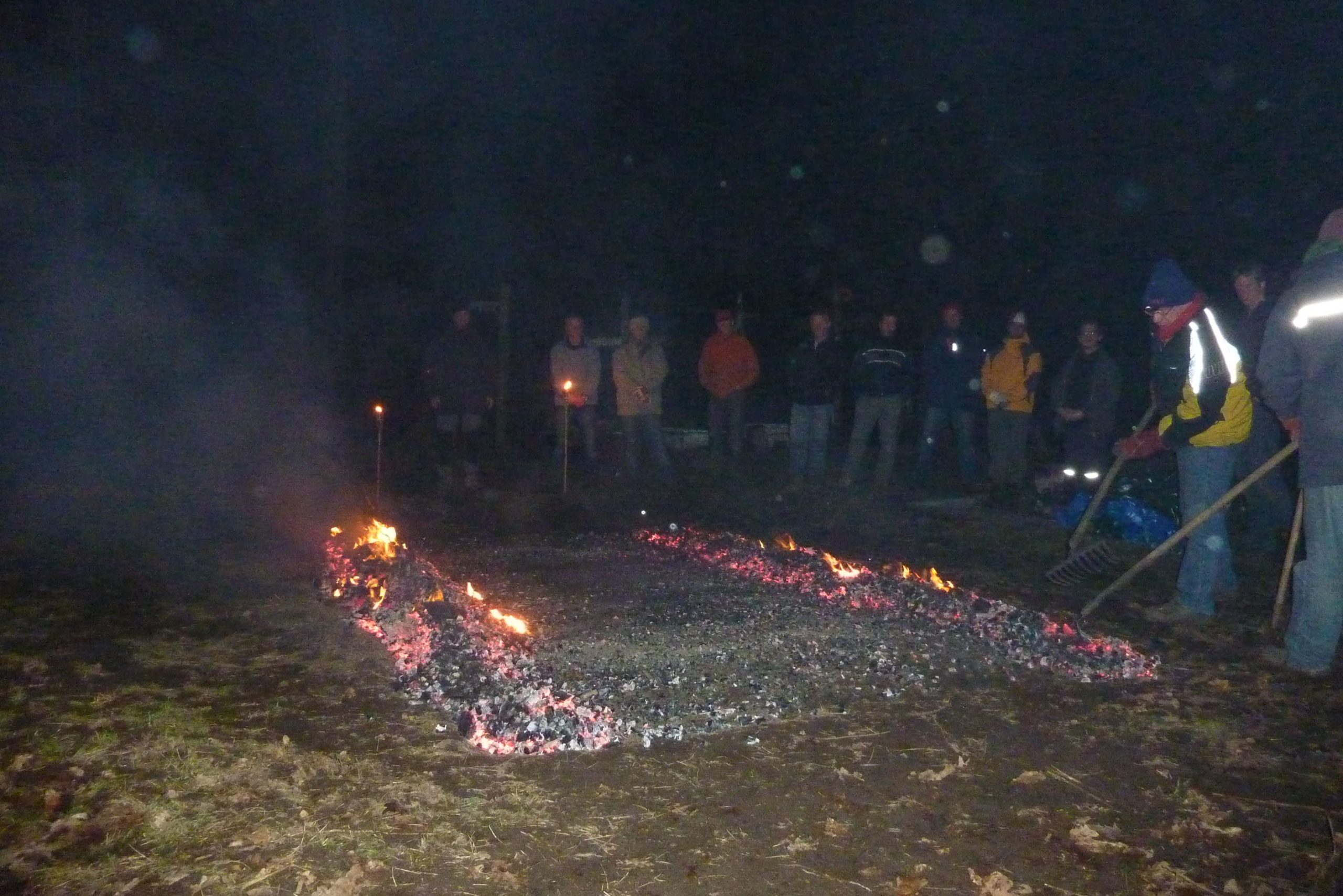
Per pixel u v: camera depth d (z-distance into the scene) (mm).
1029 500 11977
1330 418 5848
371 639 6516
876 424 13625
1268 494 9078
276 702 5473
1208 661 6375
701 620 6879
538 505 11508
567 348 13656
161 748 4867
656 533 9938
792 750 4992
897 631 6652
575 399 13617
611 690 5609
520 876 3916
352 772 4680
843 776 4719
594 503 11742
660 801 4477
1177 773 4848
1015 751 5039
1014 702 5633
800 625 6754
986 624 6781
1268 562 8828
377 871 3926
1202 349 6855
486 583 7902
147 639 6457
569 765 4793
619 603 7316
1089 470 11039
